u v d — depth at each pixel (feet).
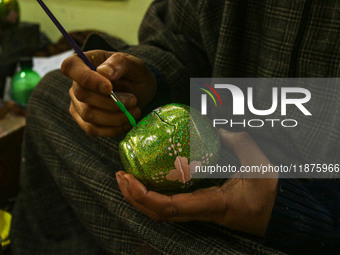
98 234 1.97
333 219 1.65
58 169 2.17
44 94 2.38
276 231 1.54
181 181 1.53
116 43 2.27
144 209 1.52
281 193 1.55
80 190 2.05
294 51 1.90
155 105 2.10
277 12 1.92
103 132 1.81
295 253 1.63
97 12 4.45
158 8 2.66
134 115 1.81
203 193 1.52
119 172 1.58
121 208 1.75
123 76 1.80
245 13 2.10
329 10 1.76
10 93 3.82
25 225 2.54
